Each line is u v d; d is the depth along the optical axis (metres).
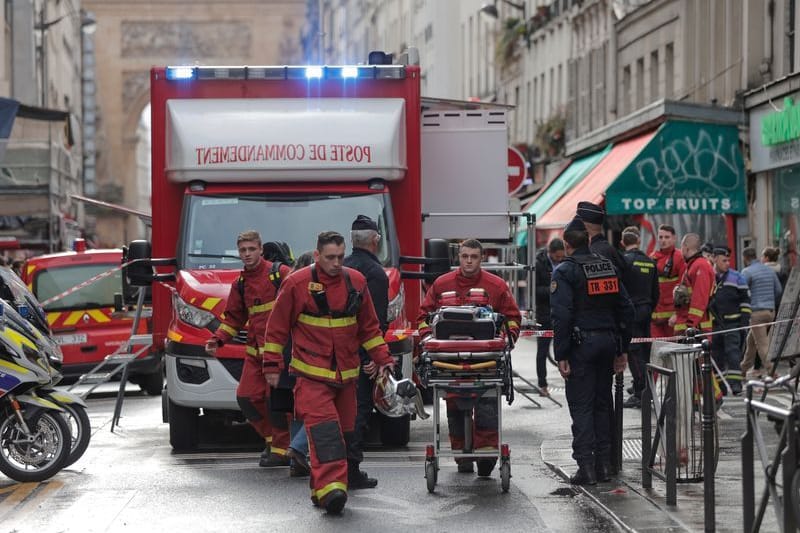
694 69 48.53
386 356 16.77
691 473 17.38
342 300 16.41
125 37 171.75
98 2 170.25
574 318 17.34
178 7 172.00
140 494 17.69
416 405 17.56
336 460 16.19
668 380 15.98
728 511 15.45
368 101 23.03
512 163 35.59
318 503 16.48
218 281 21.69
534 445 22.03
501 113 25.97
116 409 25.50
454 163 25.98
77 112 129.62
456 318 17.27
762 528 13.11
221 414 22.98
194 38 172.75
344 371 16.44
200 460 20.86
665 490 16.94
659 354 17.06
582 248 17.44
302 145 22.42
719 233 41.16
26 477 18.77
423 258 22.50
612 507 15.91
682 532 14.39
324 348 16.36
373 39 129.38
